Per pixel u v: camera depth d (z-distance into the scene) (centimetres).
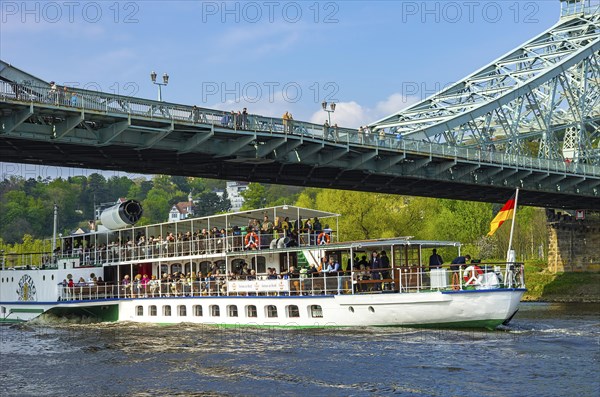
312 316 4338
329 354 3541
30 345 4312
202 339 4197
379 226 8619
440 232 9275
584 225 9888
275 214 4766
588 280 9294
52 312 5422
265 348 3791
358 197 8556
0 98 4422
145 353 3825
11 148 5147
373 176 6688
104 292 5356
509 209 4316
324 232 4816
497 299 3981
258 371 3231
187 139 5297
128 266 5438
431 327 4097
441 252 9319
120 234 5616
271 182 6556
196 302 4825
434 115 9431
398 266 4178
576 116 9069
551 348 3612
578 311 6644
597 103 10088
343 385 2942
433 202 9769
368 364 3291
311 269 4388
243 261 4800
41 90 4603
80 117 4678
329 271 4278
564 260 9962
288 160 5788
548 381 2931
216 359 3550
